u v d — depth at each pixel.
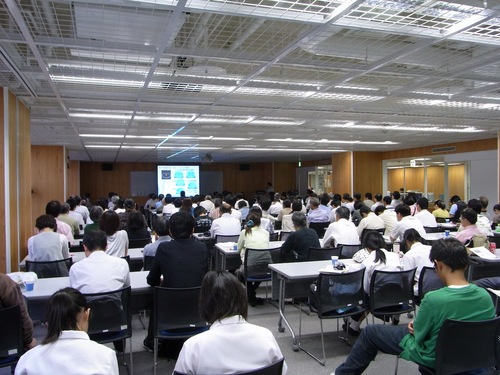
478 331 2.05
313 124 7.91
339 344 3.85
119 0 2.58
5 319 2.33
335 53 3.83
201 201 11.76
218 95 5.35
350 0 2.69
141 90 4.95
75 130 8.20
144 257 4.25
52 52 3.59
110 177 19.64
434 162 12.62
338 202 8.43
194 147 12.38
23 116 5.53
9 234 4.65
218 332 1.59
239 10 2.80
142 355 3.63
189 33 3.28
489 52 3.88
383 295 3.36
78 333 1.54
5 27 3.01
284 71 4.32
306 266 3.96
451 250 2.13
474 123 8.06
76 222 6.54
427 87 5.18
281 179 21.86
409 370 3.26
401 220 5.61
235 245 5.34
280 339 3.98
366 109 6.43
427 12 2.90
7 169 4.62
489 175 10.73
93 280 2.86
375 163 14.96
